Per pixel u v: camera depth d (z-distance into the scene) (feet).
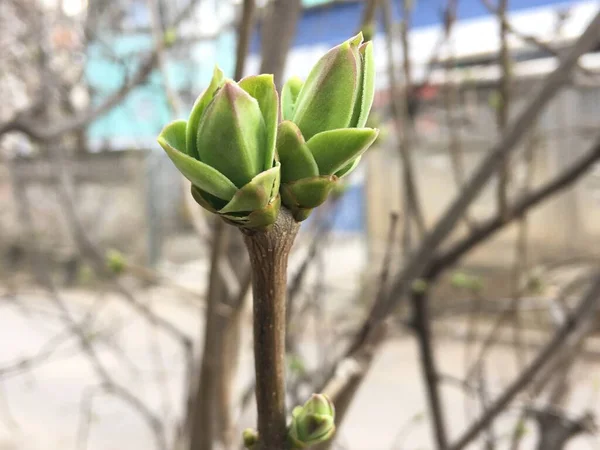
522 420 0.77
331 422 0.22
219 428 0.66
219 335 0.48
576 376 0.94
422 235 0.80
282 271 0.21
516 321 0.87
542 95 0.61
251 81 0.18
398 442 1.45
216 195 0.18
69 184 1.13
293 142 0.19
